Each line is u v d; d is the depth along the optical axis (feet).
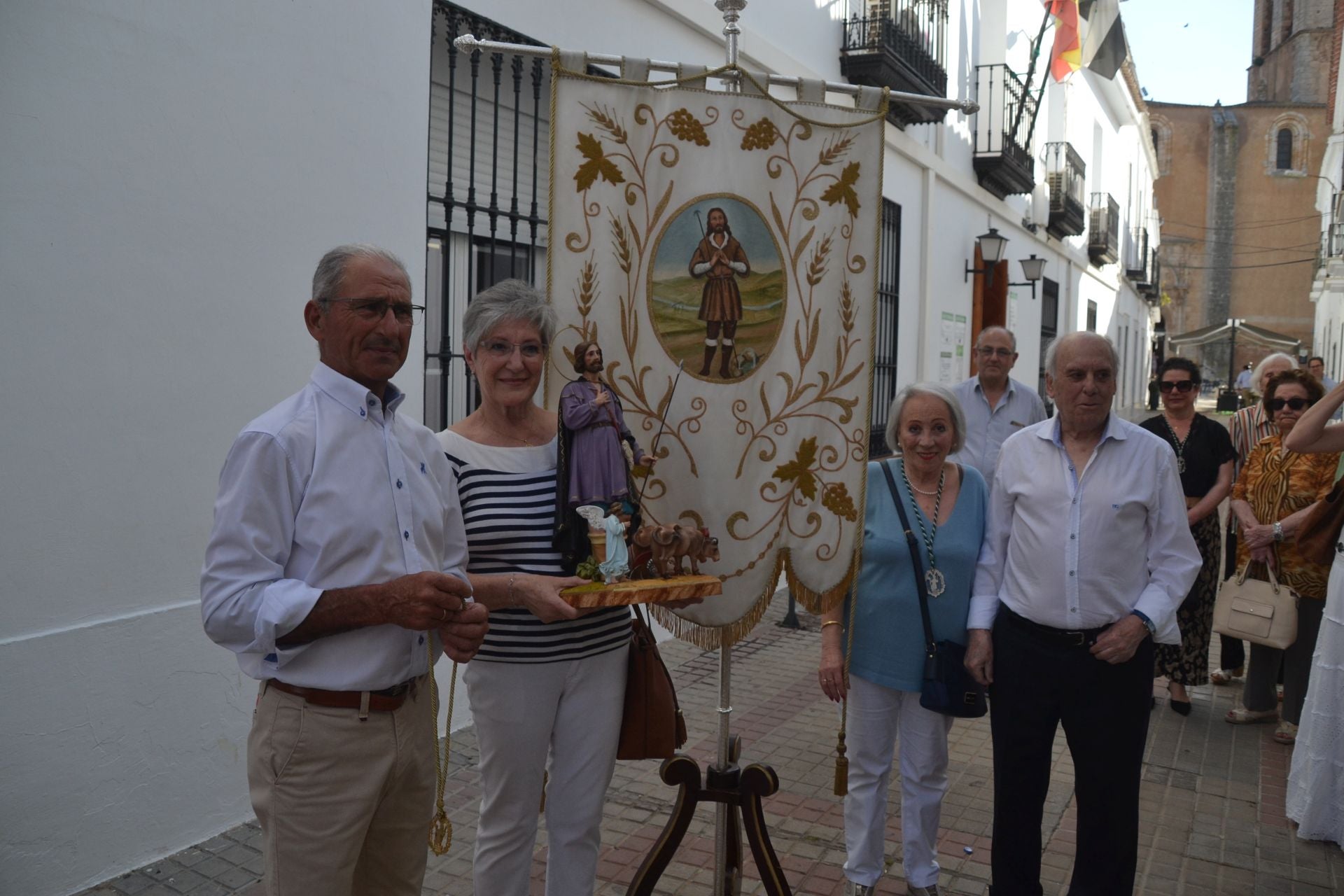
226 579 6.40
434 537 7.50
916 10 31.81
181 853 11.98
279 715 6.68
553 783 8.86
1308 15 149.28
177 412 11.73
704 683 19.43
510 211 17.21
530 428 8.99
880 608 10.73
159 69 11.30
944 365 37.81
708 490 9.89
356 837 6.82
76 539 10.82
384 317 6.98
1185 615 18.03
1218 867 12.70
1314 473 16.42
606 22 19.10
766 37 24.84
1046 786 10.42
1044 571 10.02
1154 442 10.05
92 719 11.03
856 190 10.06
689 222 9.78
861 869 11.05
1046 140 54.65
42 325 10.35
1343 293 84.79
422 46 14.98
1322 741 13.28
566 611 7.65
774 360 10.00
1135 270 91.56
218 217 12.05
